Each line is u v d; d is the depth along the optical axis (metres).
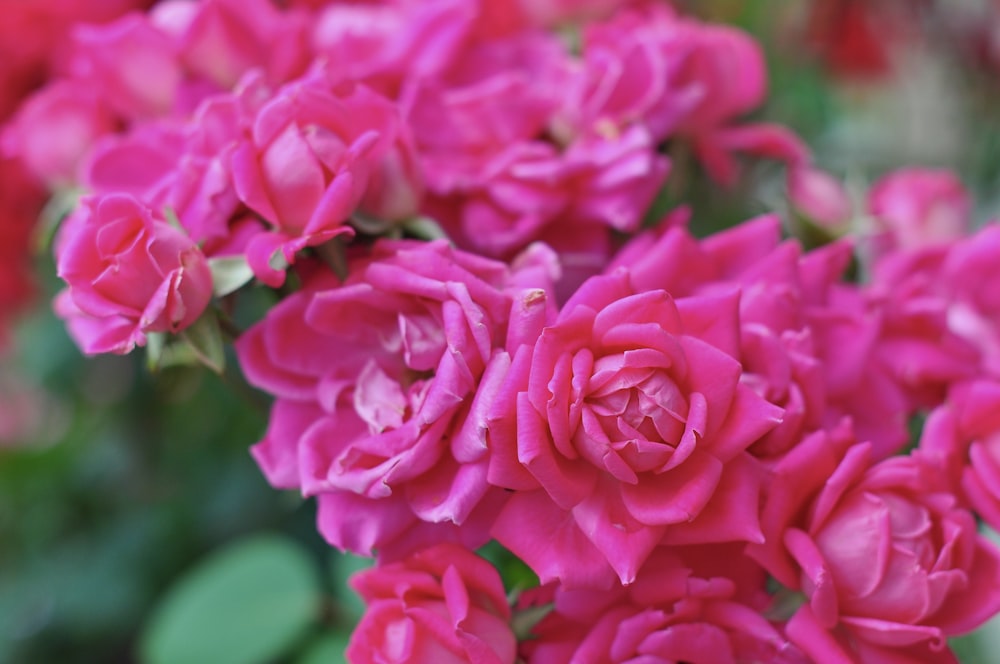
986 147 0.87
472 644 0.39
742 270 0.45
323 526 0.41
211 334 0.42
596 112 0.46
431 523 0.41
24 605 0.73
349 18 0.50
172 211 0.43
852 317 0.45
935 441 0.44
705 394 0.39
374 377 0.42
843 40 0.80
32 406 0.89
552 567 0.40
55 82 0.60
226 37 0.47
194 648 0.54
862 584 0.41
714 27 0.51
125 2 0.59
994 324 0.50
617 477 0.39
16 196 0.60
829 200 0.52
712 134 0.51
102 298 0.42
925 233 0.54
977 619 0.41
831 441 0.42
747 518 0.40
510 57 0.50
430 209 0.46
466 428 0.40
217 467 0.70
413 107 0.46
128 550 0.71
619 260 0.45
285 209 0.42
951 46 0.87
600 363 0.39
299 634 0.55
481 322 0.39
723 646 0.40
